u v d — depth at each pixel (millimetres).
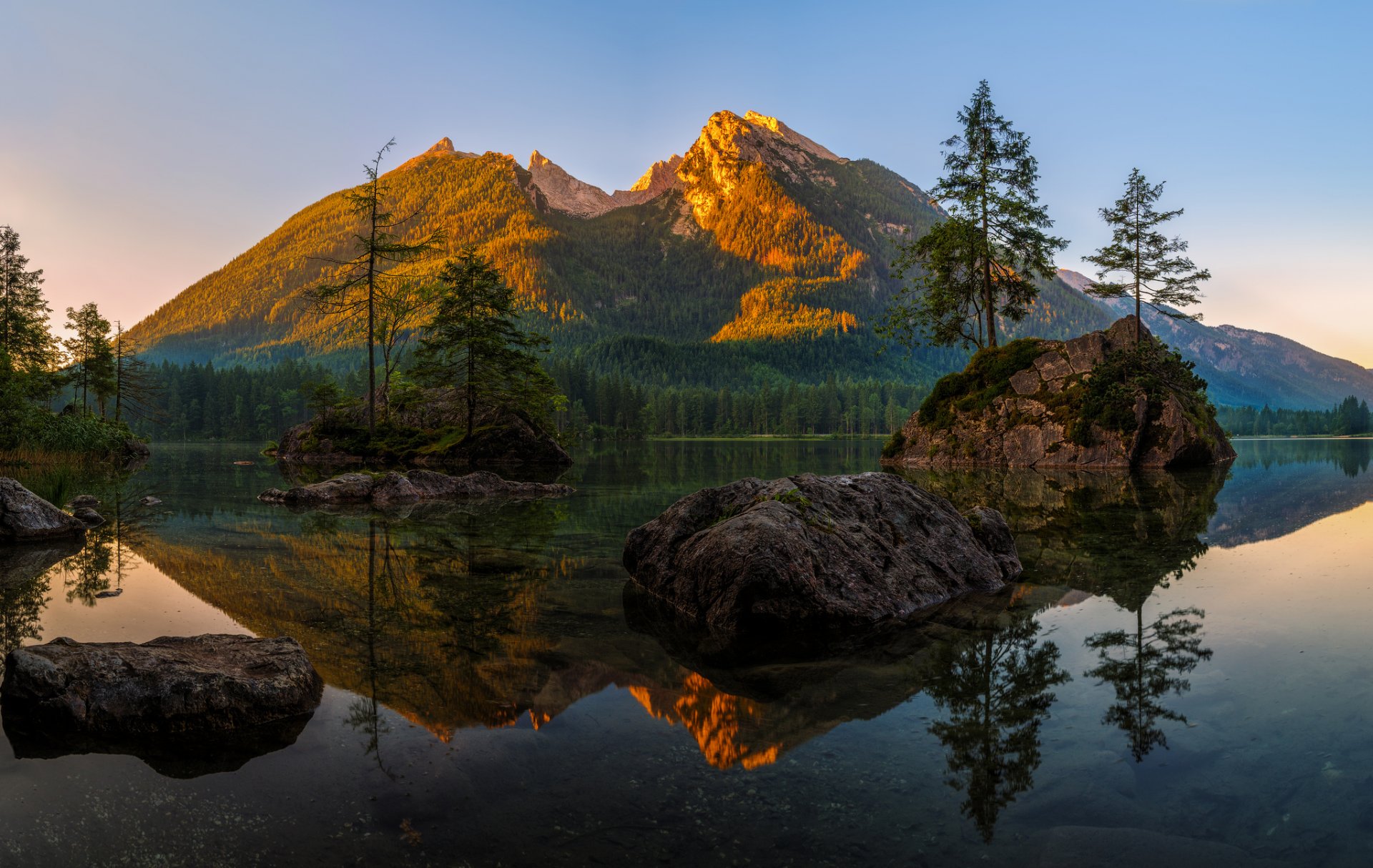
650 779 3184
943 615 6367
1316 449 53250
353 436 39562
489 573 8086
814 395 170625
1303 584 7234
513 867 2510
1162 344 32469
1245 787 3062
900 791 3068
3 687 3936
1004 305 37531
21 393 32031
